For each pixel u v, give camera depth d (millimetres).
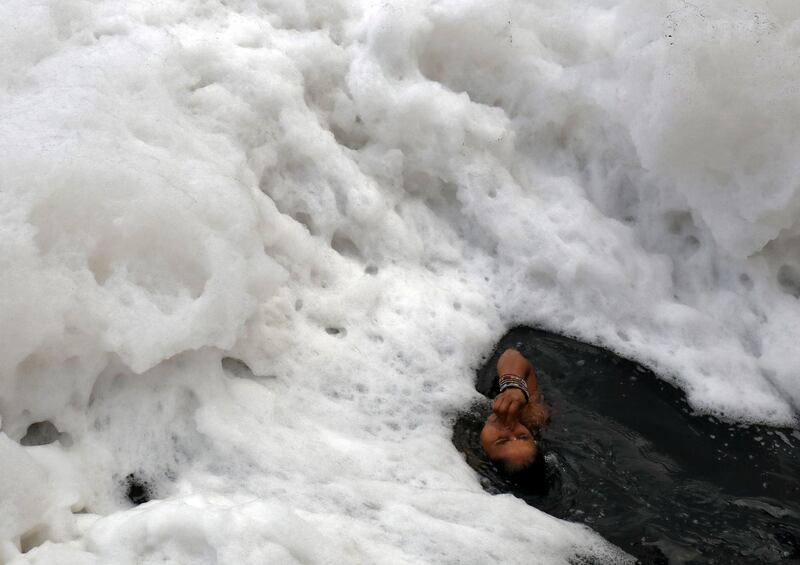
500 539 3279
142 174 3697
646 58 4734
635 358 4410
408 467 3607
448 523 3303
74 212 3549
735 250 4590
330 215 4520
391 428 3850
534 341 4461
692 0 4828
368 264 4578
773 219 4516
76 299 3455
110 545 2943
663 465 3887
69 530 3037
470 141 4848
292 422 3717
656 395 4234
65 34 4348
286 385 3891
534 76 5102
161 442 3512
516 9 5270
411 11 4891
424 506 3387
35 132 3723
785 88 4477
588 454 3904
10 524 2900
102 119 3887
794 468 3926
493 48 5117
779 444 4051
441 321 4348
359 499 3357
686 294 4746
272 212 4246
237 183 3947
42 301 3350
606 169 5059
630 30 5004
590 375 4305
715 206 4629
